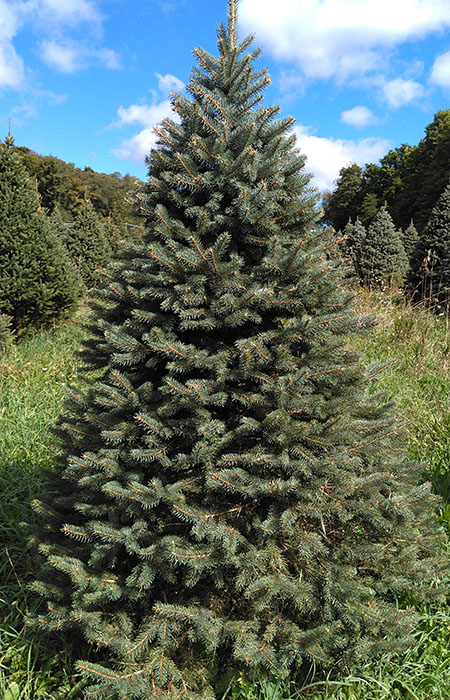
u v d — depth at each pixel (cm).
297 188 257
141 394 242
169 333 237
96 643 238
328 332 242
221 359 229
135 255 273
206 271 235
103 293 265
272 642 226
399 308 849
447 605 295
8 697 246
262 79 249
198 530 212
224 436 229
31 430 494
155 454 228
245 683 236
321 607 226
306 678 242
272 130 248
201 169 254
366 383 270
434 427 509
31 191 783
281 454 220
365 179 4144
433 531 287
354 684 246
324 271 230
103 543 238
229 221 238
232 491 218
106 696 207
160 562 221
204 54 263
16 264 731
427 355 688
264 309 238
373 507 236
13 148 774
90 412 264
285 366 231
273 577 219
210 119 245
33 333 777
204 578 241
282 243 247
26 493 407
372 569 246
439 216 1052
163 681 210
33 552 329
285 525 214
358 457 238
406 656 260
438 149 2964
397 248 1439
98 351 282
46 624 240
